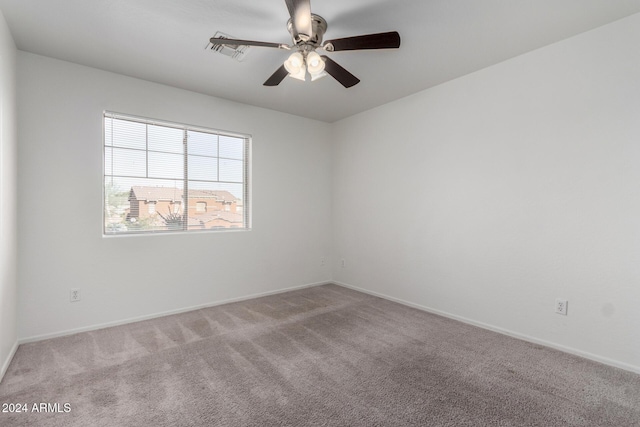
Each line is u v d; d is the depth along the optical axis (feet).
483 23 7.01
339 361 7.39
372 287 13.16
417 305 11.37
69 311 8.85
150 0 6.22
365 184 13.42
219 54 8.38
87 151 9.09
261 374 6.81
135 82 9.87
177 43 7.84
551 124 8.00
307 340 8.57
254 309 11.18
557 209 7.93
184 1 6.26
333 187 15.08
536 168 8.29
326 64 7.27
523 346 8.17
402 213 11.88
